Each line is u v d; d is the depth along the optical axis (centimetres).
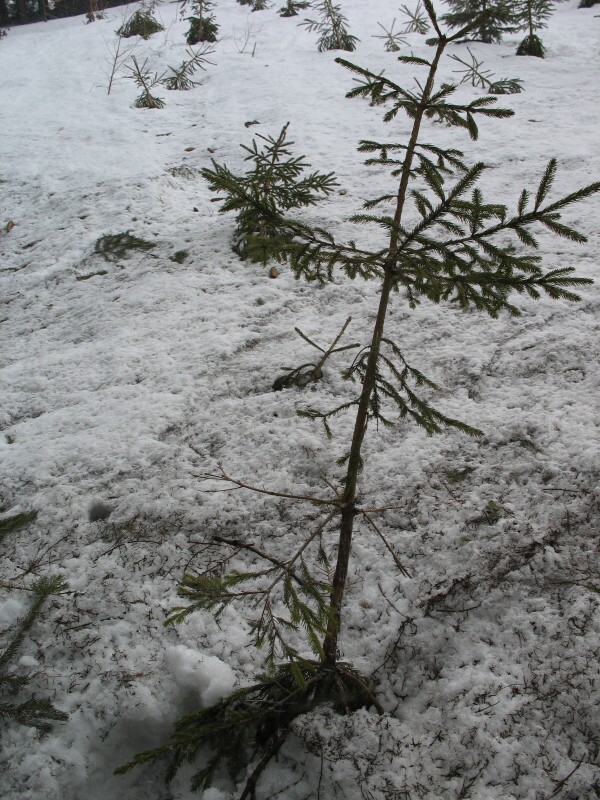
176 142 860
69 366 461
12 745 221
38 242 662
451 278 201
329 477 323
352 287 488
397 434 342
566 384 352
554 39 1105
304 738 208
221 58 1223
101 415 399
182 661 237
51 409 420
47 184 780
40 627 264
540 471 297
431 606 250
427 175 201
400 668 235
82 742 221
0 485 354
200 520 309
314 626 178
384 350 413
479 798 187
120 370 441
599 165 611
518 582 249
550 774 188
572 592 238
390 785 194
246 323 468
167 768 222
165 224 642
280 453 344
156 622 260
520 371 371
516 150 682
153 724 227
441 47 204
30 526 321
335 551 283
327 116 872
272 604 264
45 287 585
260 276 524
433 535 280
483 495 293
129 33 1501
